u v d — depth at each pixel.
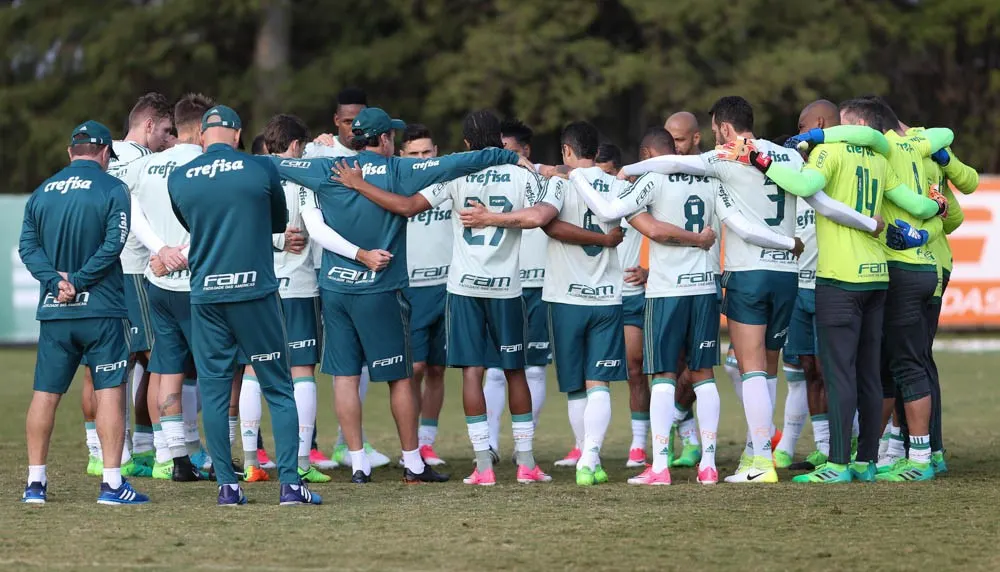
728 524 23.16
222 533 22.31
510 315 29.09
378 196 27.80
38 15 114.94
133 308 30.86
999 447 35.69
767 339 29.27
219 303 24.97
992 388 51.31
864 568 19.75
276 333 25.36
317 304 30.84
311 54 115.44
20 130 115.75
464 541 21.64
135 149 31.08
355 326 28.59
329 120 109.75
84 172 25.81
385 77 109.19
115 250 25.41
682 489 27.66
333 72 107.44
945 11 109.75
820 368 32.12
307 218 28.25
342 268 28.25
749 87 97.94
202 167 24.92
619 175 28.52
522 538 21.91
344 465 34.09
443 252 33.97
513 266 29.02
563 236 28.36
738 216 28.20
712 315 28.70
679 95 98.94
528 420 29.81
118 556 20.50
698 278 28.42
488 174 28.58
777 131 104.88
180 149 29.73
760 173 28.33
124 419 25.92
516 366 29.34
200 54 106.94
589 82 104.06
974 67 116.81
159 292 29.34
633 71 99.44
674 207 28.08
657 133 29.20
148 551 20.84
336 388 29.62
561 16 102.69
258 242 25.06
